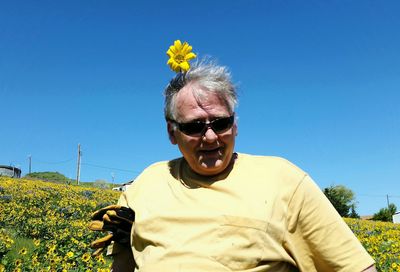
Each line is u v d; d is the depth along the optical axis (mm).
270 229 1033
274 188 1070
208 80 1113
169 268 1046
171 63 1160
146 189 1216
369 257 1054
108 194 11789
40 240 4453
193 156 1117
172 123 1153
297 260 1066
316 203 1064
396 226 10938
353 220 11852
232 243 1031
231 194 1082
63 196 9930
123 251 1264
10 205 7441
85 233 5043
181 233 1075
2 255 3752
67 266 3420
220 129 1099
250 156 1164
